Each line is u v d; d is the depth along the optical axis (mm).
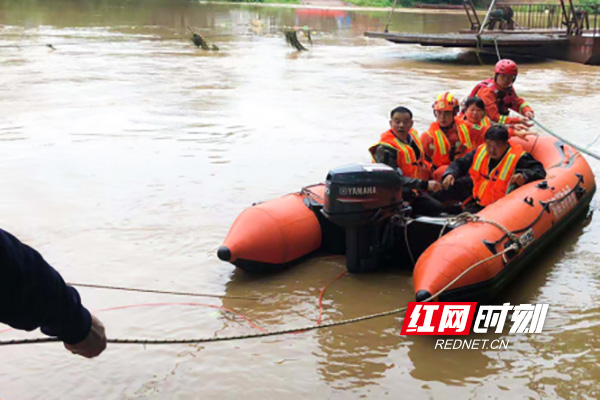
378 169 5465
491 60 23141
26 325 1776
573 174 6902
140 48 23844
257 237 5672
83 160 9320
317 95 15078
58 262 5961
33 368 4336
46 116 12250
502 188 6215
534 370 4309
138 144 10266
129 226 6867
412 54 24625
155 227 6848
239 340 4664
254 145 10320
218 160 9414
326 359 4438
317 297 5359
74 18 35188
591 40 21812
